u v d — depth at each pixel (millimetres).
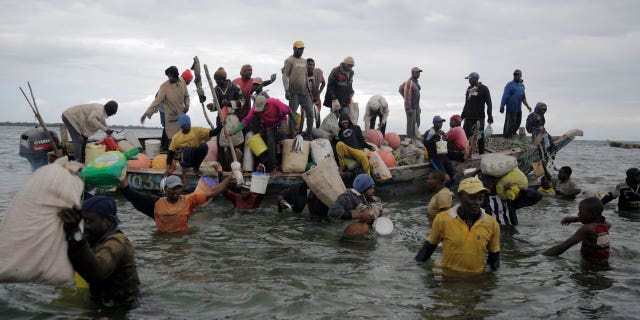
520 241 7691
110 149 11812
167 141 13367
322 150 11711
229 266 6207
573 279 5895
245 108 12398
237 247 7133
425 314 4770
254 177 9906
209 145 12133
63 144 12672
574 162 28609
